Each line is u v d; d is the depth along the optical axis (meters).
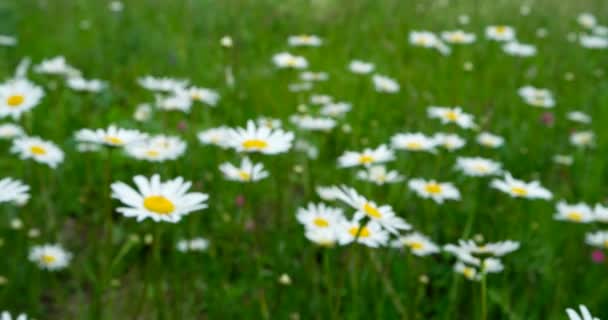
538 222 1.26
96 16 2.52
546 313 1.14
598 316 1.14
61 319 1.14
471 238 1.23
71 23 2.41
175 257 1.16
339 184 1.31
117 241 1.21
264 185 1.33
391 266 1.18
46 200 1.23
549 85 2.04
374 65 2.04
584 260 1.23
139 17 2.55
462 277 1.15
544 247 1.21
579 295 1.16
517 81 2.04
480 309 1.12
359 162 1.13
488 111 1.73
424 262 1.16
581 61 2.31
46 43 2.14
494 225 1.23
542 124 1.71
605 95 1.94
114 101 1.76
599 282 1.18
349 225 1.01
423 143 1.20
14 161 1.31
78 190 1.29
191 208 0.91
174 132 1.46
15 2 2.50
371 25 2.57
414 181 1.16
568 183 1.45
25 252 1.18
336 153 1.47
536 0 3.12
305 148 1.36
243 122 1.57
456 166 1.26
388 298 1.13
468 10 2.90
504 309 1.11
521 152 1.56
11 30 2.18
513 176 1.47
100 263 1.18
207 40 2.28
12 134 1.29
